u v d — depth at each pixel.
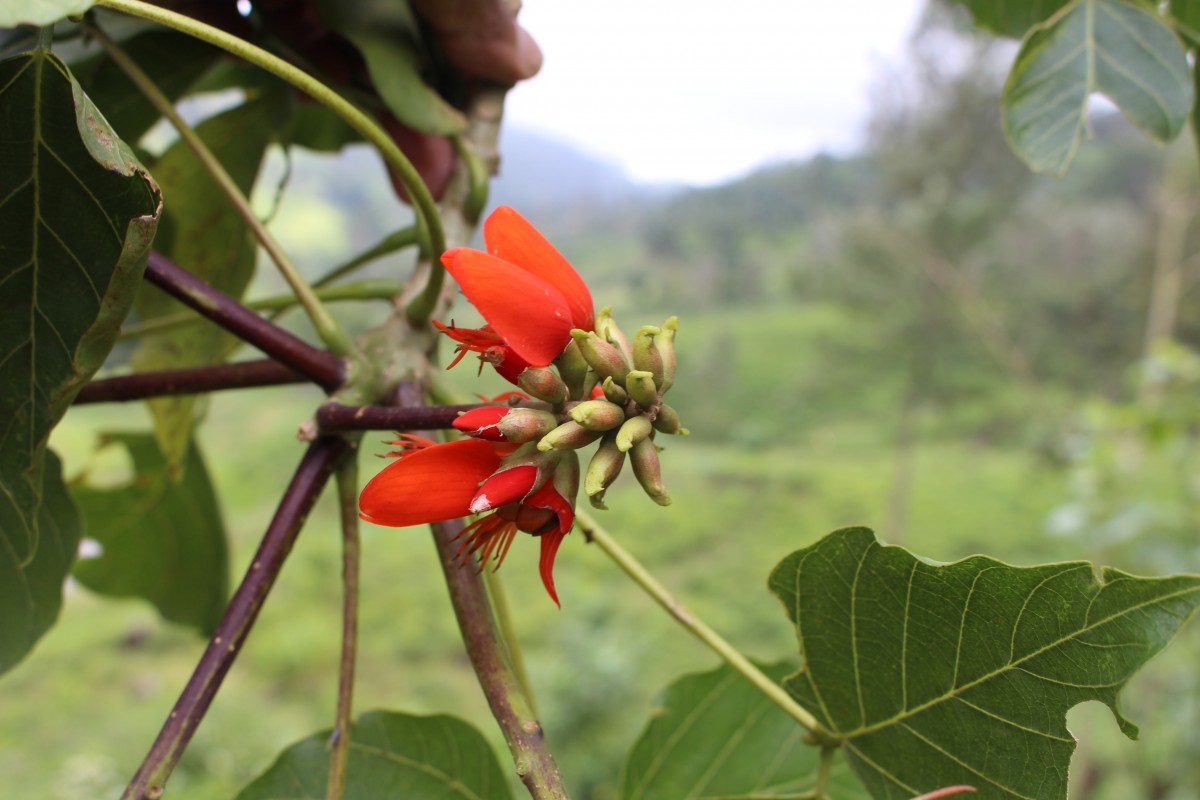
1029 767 0.27
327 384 0.31
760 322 11.23
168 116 0.34
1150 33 0.40
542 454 0.25
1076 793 2.60
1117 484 2.20
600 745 3.47
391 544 5.71
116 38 0.41
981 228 5.44
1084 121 0.39
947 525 5.95
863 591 0.28
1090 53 0.40
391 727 0.34
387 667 4.43
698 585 5.25
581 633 3.99
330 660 4.41
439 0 0.37
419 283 0.35
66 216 0.26
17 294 0.26
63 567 0.40
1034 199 7.11
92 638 4.58
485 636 0.27
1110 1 0.40
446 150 0.45
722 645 0.32
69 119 0.25
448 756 0.34
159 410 0.47
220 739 3.57
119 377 0.33
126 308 0.26
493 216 0.27
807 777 0.37
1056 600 0.25
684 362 9.59
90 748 3.49
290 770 0.33
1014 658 0.26
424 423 0.27
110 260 0.26
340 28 0.37
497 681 0.27
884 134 5.55
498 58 0.39
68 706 3.87
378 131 0.29
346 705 0.30
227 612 0.27
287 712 3.99
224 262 0.48
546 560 0.26
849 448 7.82
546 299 0.26
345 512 0.31
